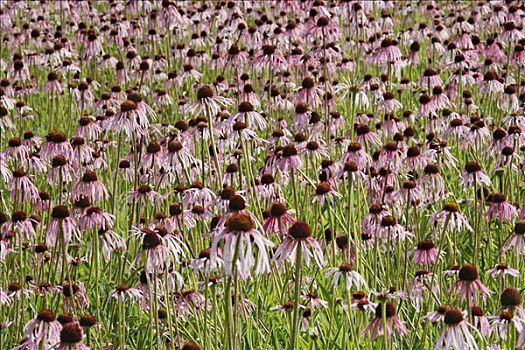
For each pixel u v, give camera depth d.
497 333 6.86
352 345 7.47
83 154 10.41
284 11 20.59
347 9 16.95
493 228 10.34
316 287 8.73
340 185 10.42
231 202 6.38
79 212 8.55
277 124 13.03
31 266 9.18
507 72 14.59
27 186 9.25
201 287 8.19
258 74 16.83
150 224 9.31
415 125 14.60
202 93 9.41
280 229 7.03
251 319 7.95
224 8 21.92
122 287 7.39
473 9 22.22
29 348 6.46
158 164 9.99
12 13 23.23
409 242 9.38
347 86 11.38
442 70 17.48
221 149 11.09
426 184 9.65
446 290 8.54
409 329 7.84
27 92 16.94
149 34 20.16
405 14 23.09
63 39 19.39
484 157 12.04
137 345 7.59
